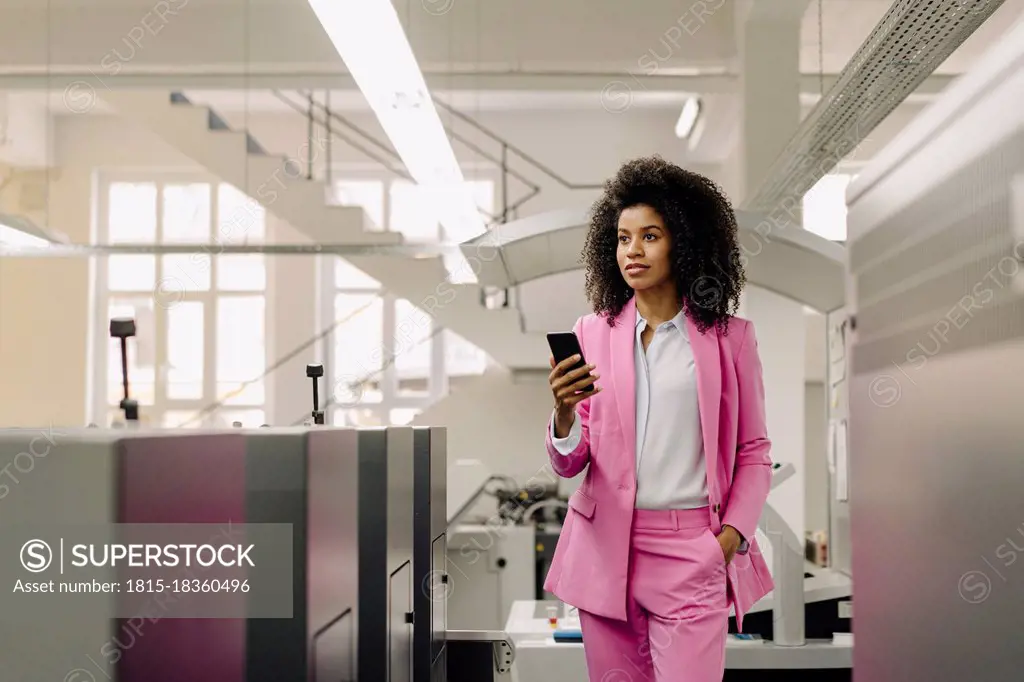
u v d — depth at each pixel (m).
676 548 1.92
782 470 3.70
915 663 1.51
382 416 9.95
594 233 2.11
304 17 6.54
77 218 9.80
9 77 6.92
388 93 3.67
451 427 7.81
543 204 10.03
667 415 1.95
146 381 9.95
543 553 5.89
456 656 2.25
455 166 4.66
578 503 2.03
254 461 1.35
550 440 2.01
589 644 2.02
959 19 2.76
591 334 2.09
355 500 1.49
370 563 1.49
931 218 1.45
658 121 10.10
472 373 9.95
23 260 9.75
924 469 1.48
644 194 1.99
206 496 1.35
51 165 9.80
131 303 10.03
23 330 9.71
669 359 1.99
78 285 9.78
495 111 10.12
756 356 2.05
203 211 10.06
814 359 8.43
